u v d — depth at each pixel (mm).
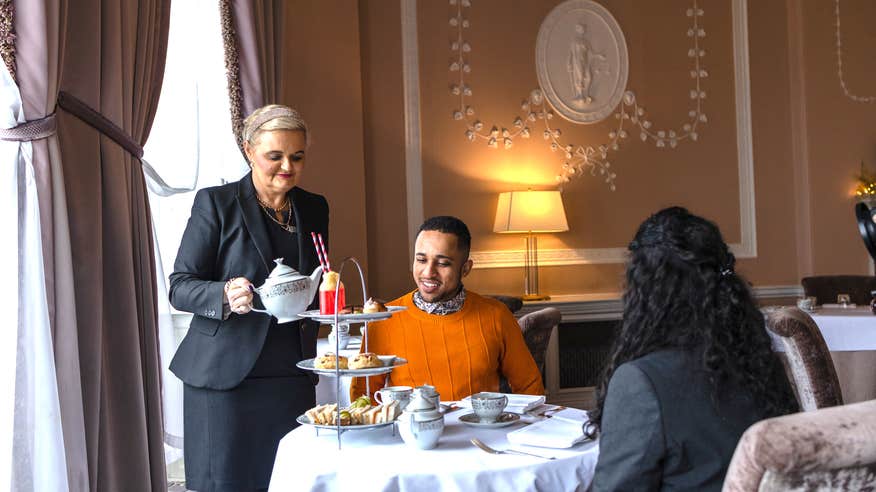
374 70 5824
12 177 2201
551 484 1723
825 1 6547
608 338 6031
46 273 2262
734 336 1353
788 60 6613
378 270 5809
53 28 2273
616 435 1336
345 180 5406
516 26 6125
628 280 1445
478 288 6016
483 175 6043
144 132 2998
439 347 2459
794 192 6629
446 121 5973
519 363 2518
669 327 1376
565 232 6195
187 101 3779
